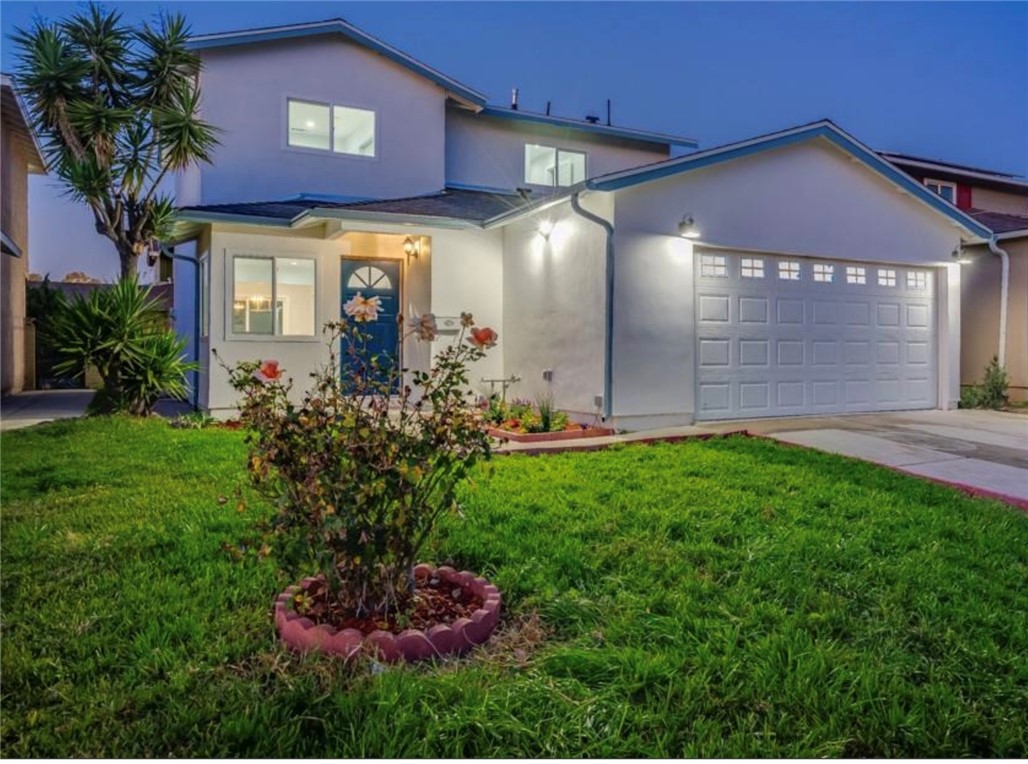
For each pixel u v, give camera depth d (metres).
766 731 2.24
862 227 9.84
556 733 2.23
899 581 3.52
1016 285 11.95
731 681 2.53
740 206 8.84
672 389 8.44
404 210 10.01
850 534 4.29
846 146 9.45
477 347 3.10
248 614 3.05
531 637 2.96
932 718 2.33
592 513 4.68
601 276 8.21
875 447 7.20
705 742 2.19
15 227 13.55
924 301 10.62
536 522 4.47
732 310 9.00
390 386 3.10
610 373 8.04
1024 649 2.84
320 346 9.86
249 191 12.41
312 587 3.26
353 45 13.27
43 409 10.59
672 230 8.39
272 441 2.82
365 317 3.20
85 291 17.12
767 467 6.12
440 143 14.02
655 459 6.50
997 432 8.23
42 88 10.02
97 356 9.39
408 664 2.70
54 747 2.13
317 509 2.76
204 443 7.28
